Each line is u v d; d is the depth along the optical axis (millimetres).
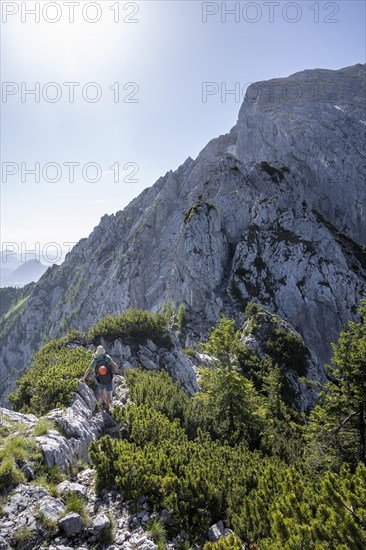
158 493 9148
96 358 14062
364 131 137625
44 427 10688
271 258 74188
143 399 16516
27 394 15930
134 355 26422
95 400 15250
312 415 20719
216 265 75250
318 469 16438
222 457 12320
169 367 27078
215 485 9680
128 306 125812
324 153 125250
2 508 7426
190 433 15719
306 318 68375
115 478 9164
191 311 72188
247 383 22703
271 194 89562
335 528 6648
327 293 68938
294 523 7242
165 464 10047
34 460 9078
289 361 43125
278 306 68188
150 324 29578
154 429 12594
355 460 17047
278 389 30391
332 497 7605
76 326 147500
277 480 10039
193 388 27688
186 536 8148
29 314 192625
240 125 157875
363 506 7203
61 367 18047
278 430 22578
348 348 18859
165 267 135375
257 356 43469
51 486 8539
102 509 8445
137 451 10562
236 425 18203
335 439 18000
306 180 118875
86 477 9773
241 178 91438
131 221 177000
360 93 170375
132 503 8664
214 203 86375
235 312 66625
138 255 140250
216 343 25156
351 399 18156
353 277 71938
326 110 147250
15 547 6707
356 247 84812
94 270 169375
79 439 11203
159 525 8008
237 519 8391
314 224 79125
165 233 145750
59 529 7293
